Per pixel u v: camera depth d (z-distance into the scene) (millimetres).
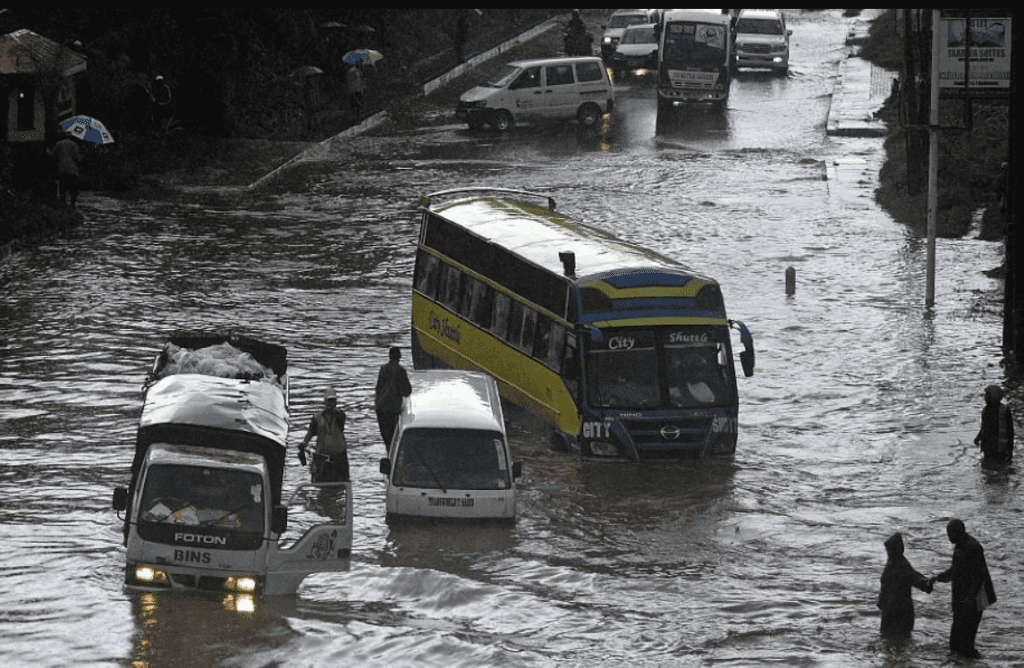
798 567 57062
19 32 135000
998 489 67875
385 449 71625
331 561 51281
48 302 98750
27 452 68625
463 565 56312
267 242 121312
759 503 65500
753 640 47531
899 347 93375
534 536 60500
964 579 46906
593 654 45312
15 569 52281
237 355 66375
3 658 42719
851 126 174750
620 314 71938
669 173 152250
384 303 103500
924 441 75438
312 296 104562
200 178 147125
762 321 99562
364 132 180000
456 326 85125
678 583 54750
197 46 168750
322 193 142750
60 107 140500
